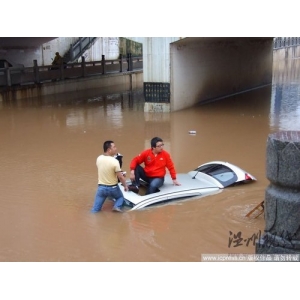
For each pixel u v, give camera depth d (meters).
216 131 13.31
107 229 6.18
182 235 5.91
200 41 18.30
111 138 12.47
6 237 6.02
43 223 6.48
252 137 12.45
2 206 7.23
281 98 20.44
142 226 6.23
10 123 14.95
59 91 23.09
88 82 25.06
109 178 6.63
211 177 7.73
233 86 22.05
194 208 6.77
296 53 44.91
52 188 8.12
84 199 7.50
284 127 13.82
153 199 6.88
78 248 5.64
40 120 15.53
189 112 16.91
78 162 9.92
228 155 10.45
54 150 11.10
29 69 21.52
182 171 9.15
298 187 4.22
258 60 24.48
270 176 4.32
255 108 17.66
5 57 23.95
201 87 18.98
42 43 25.30
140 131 13.45
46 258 5.36
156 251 5.49
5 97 20.08
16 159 10.25
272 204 4.38
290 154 4.14
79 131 13.54
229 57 21.22
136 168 7.20
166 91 16.73
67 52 28.25
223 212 6.62
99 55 30.61
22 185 8.33
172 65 16.56
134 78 28.81
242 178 7.79
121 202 6.84
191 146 11.42
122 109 18.11
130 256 5.36
